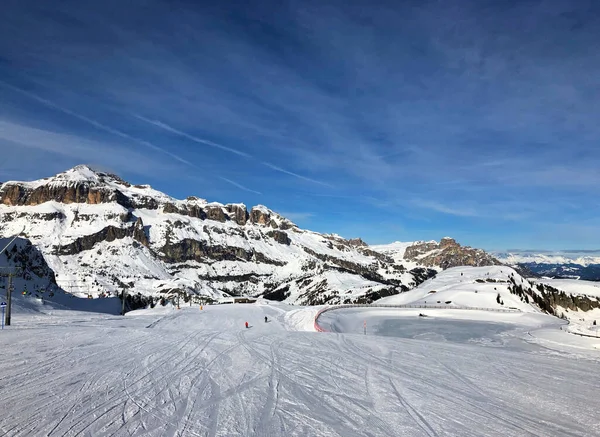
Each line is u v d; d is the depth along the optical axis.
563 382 18.94
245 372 19.70
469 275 193.62
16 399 14.59
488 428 12.64
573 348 47.22
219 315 96.12
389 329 84.19
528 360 24.80
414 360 23.45
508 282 164.25
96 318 63.62
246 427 12.25
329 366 21.31
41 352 23.80
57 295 107.38
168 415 13.22
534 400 15.80
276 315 95.81
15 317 48.84
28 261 115.12
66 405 14.03
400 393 16.30
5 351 23.88
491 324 93.69
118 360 22.09
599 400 15.92
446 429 12.45
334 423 12.77
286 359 23.09
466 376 19.70
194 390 16.30
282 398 15.34
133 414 13.26
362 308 125.81
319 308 115.38
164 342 28.92
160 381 17.67
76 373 18.77
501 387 17.75
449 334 75.62
